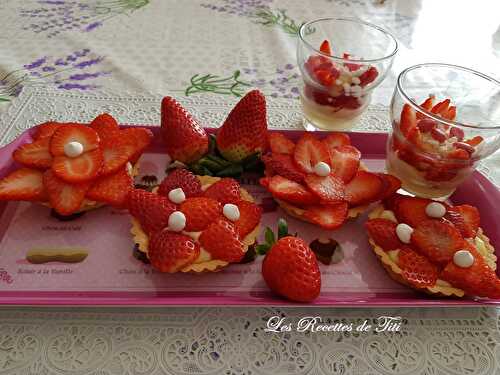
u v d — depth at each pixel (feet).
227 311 0.63
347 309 0.65
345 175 0.81
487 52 1.41
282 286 0.62
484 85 0.93
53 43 1.24
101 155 0.76
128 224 0.76
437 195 0.85
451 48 1.42
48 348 0.57
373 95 1.15
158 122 0.99
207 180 0.80
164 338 0.59
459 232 0.70
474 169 0.82
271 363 0.57
